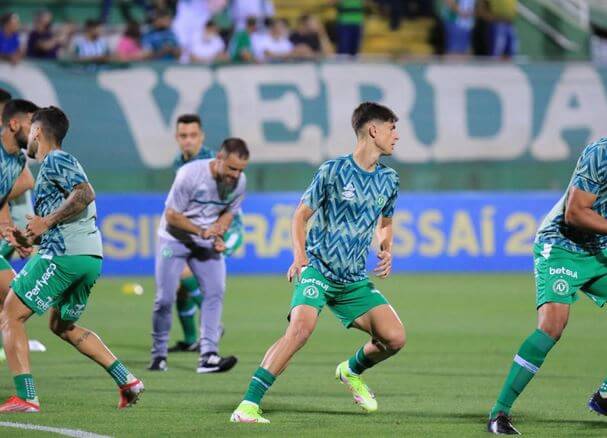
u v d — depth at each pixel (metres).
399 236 63.47
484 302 49.94
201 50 66.25
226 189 30.73
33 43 62.25
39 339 37.78
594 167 20.70
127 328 40.84
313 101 61.53
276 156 61.38
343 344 37.47
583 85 64.31
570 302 21.56
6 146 25.17
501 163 63.91
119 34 69.56
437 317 44.72
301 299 22.33
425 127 62.91
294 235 21.94
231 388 27.53
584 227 20.84
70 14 73.44
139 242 59.88
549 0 76.94
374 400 24.14
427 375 30.36
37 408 23.12
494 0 70.44
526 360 21.30
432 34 77.06
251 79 60.88
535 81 63.91
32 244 23.00
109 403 24.69
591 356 34.56
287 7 76.06
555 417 23.52
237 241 33.28
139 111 59.72
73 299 23.12
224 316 44.72
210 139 60.44
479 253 64.12
